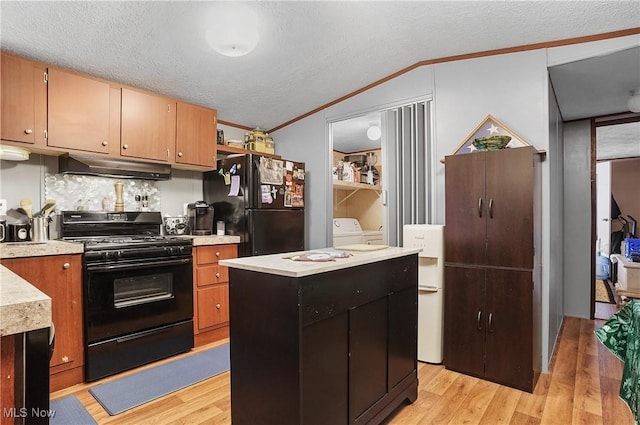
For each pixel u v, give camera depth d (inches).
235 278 67.7
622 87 120.3
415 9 91.5
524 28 98.0
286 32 100.8
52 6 79.8
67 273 93.6
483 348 100.3
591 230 155.7
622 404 85.3
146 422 78.5
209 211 140.2
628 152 242.1
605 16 89.0
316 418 60.7
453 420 80.0
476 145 106.7
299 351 57.6
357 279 70.1
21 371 32.3
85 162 109.4
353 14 93.6
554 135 121.3
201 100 137.6
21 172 107.3
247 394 65.9
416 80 128.3
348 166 154.8
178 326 115.8
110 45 96.7
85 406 84.5
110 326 99.8
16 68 92.5
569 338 132.5
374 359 75.3
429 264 112.7
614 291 206.5
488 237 100.0
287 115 163.3
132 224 128.0
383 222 141.5
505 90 110.7
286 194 148.6
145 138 118.8
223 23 87.7
